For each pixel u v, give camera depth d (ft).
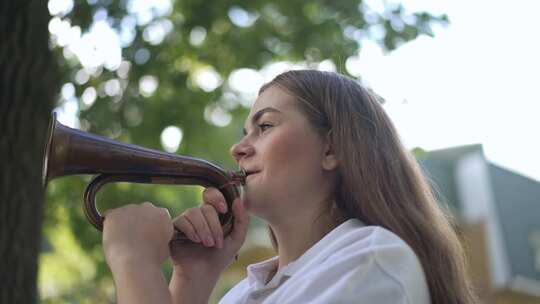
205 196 7.20
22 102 13.24
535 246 51.29
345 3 23.31
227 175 7.29
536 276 48.98
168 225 6.97
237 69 24.57
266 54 24.04
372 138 7.47
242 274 39.78
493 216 52.21
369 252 6.25
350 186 7.27
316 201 7.30
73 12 21.49
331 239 6.91
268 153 7.23
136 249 6.71
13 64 13.26
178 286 7.43
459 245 7.49
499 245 49.60
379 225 7.13
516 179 57.31
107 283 24.80
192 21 23.99
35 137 13.32
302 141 7.30
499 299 47.55
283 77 7.70
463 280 7.37
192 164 7.23
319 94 7.54
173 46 24.04
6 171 12.92
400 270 6.27
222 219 7.38
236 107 25.02
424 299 6.47
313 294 6.23
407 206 7.24
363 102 7.70
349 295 6.06
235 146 7.43
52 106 13.74
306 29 23.35
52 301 32.81
